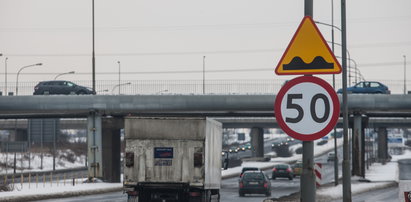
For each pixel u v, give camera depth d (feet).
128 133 193.16
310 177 66.69
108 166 513.86
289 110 67.00
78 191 365.40
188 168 192.44
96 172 443.73
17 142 623.36
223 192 408.05
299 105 66.80
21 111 451.12
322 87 66.33
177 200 196.95
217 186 223.92
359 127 495.82
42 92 555.28
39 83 556.92
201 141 192.13
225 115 502.79
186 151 192.44
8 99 450.71
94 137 448.65
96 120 450.71
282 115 67.21
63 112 451.53
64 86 556.92
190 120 192.13
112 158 514.27
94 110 447.83
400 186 101.45
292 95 67.00
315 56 67.21
